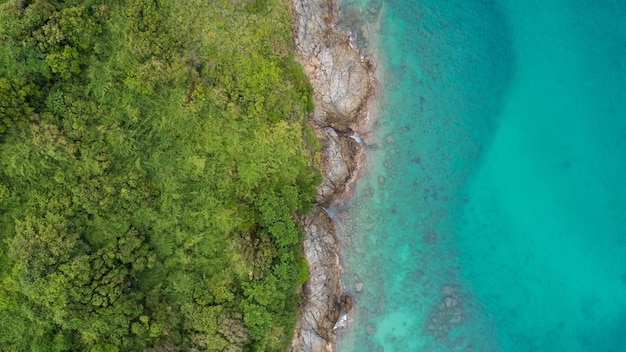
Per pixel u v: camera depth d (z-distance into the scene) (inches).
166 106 1069.1
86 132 1015.0
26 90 958.4
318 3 1209.4
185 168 1082.7
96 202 1013.2
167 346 1039.0
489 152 1291.8
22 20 935.0
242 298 1093.8
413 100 1267.2
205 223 1093.8
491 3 1283.2
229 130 1101.1
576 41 1293.1
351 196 1273.4
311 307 1210.6
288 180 1152.2
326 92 1214.9
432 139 1277.1
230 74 1107.3
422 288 1286.9
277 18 1148.5
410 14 1259.8
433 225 1288.1
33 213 981.2
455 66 1273.4
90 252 1007.0
